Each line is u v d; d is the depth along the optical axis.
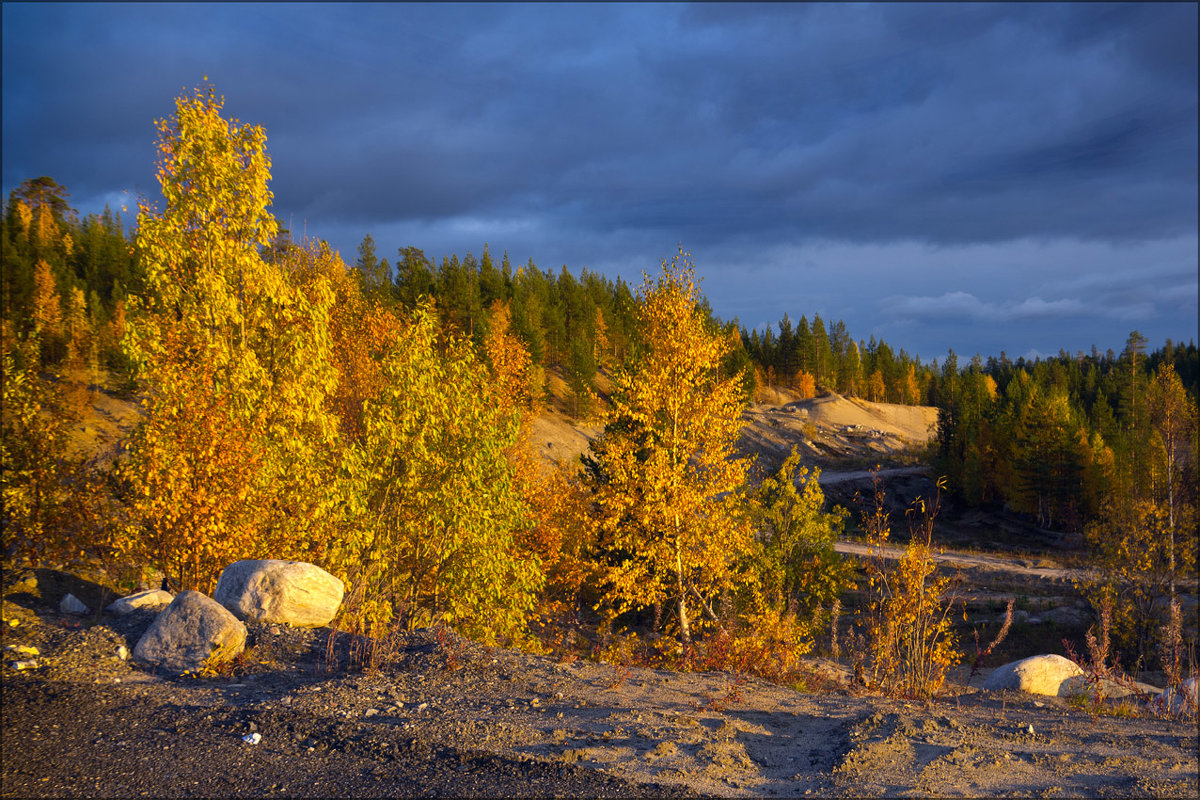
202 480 13.11
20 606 10.99
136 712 7.04
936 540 59.19
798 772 6.50
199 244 15.94
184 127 15.67
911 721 8.12
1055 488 63.34
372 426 14.49
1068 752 7.48
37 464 13.34
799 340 140.62
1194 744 8.22
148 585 14.62
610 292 135.50
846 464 89.81
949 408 82.94
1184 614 28.75
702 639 18.23
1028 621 33.00
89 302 75.75
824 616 21.27
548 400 78.00
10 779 5.39
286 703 7.48
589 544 21.45
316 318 16.59
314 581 11.42
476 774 5.75
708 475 18.14
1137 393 76.00
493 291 108.62
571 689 9.28
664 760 6.46
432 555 14.84
